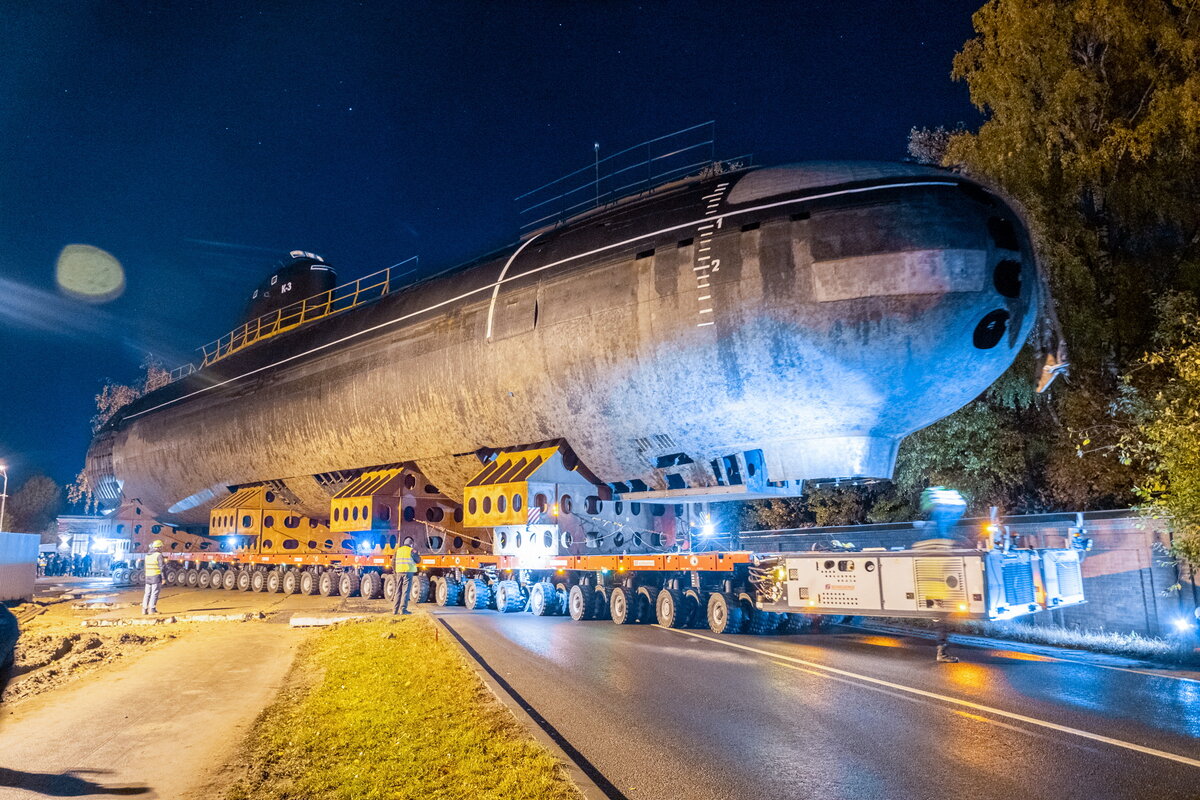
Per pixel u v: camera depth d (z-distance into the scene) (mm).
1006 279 14094
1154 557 13656
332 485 29172
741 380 15383
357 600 25891
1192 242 18375
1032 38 18906
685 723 8406
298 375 28406
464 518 21016
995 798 6020
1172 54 17703
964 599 11609
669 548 20312
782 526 29312
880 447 15688
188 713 9859
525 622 18203
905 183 14461
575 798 5852
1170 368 15062
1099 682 10484
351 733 8250
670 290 16062
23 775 7348
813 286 14297
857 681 10602
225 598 29141
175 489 38125
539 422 19312
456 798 6035
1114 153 17922
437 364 21719
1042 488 20344
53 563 52531
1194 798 5949
